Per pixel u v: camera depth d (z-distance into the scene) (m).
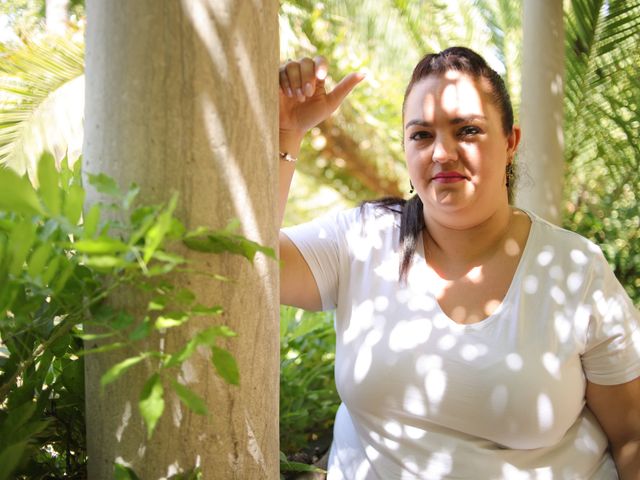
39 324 1.24
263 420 1.28
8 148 3.58
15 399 1.29
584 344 1.61
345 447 1.79
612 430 1.71
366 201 1.85
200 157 1.14
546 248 1.67
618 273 4.35
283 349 2.38
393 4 5.28
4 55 3.64
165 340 1.16
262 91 1.21
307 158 7.95
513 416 1.55
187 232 1.14
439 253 1.71
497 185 1.65
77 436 1.47
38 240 1.10
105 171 1.16
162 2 1.11
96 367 1.20
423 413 1.60
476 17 5.23
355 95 6.32
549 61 3.21
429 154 1.63
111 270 1.02
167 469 1.19
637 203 4.38
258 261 1.24
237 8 1.15
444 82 1.62
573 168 4.49
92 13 1.17
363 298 1.72
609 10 3.90
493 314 1.61
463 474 1.58
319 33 5.21
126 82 1.13
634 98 4.08
